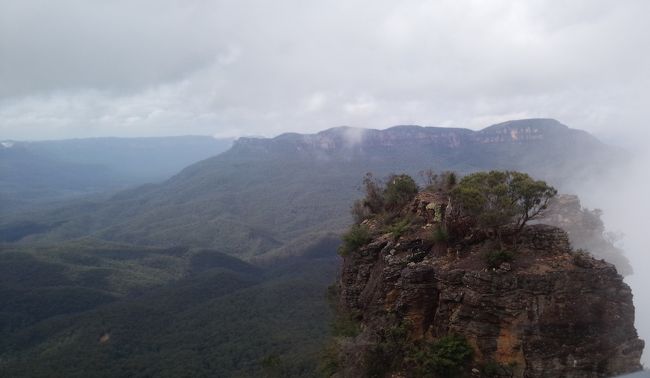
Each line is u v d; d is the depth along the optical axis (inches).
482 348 855.1
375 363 957.8
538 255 907.4
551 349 822.5
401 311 986.7
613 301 857.5
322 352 1291.8
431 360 866.1
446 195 1172.5
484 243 954.1
